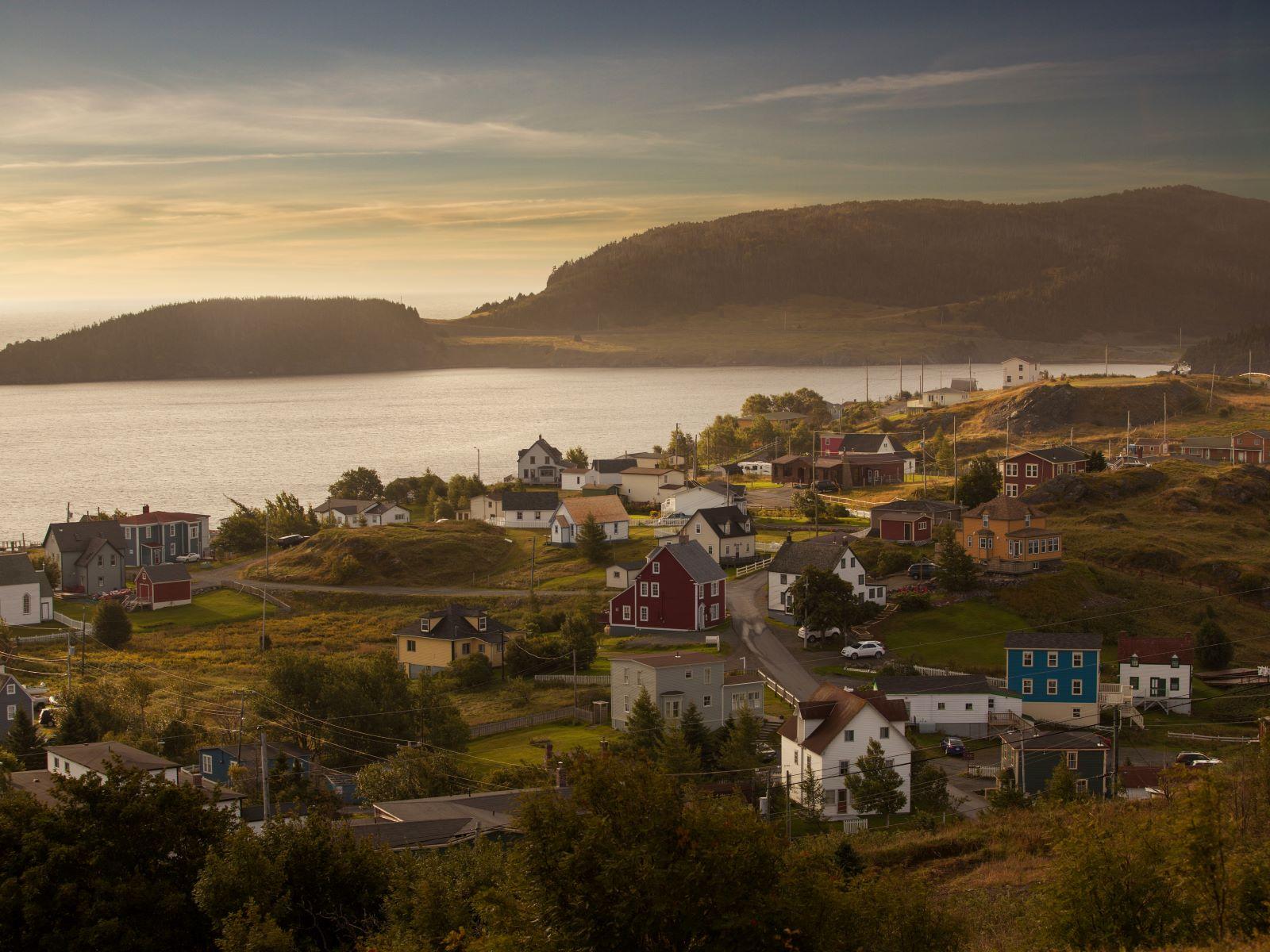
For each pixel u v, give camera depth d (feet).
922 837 176.14
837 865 152.25
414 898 122.42
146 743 238.27
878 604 338.95
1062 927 107.45
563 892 89.81
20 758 238.68
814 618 319.47
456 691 303.89
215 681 325.01
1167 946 101.14
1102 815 123.75
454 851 141.08
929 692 260.62
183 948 126.31
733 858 90.89
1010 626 322.14
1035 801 195.42
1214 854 104.94
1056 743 217.36
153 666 346.74
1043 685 268.21
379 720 252.62
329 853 135.64
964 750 243.60
